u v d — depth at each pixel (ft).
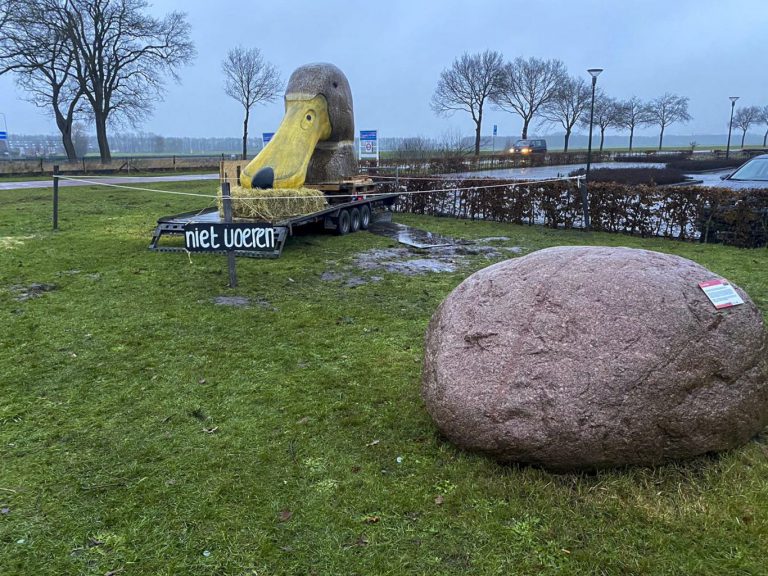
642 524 7.87
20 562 7.45
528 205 38.32
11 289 20.61
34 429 10.85
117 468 9.56
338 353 14.76
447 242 31.53
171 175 98.63
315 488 8.95
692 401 8.36
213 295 20.15
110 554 7.59
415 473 9.28
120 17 114.52
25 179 84.84
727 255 26.89
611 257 9.49
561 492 8.45
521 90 171.42
